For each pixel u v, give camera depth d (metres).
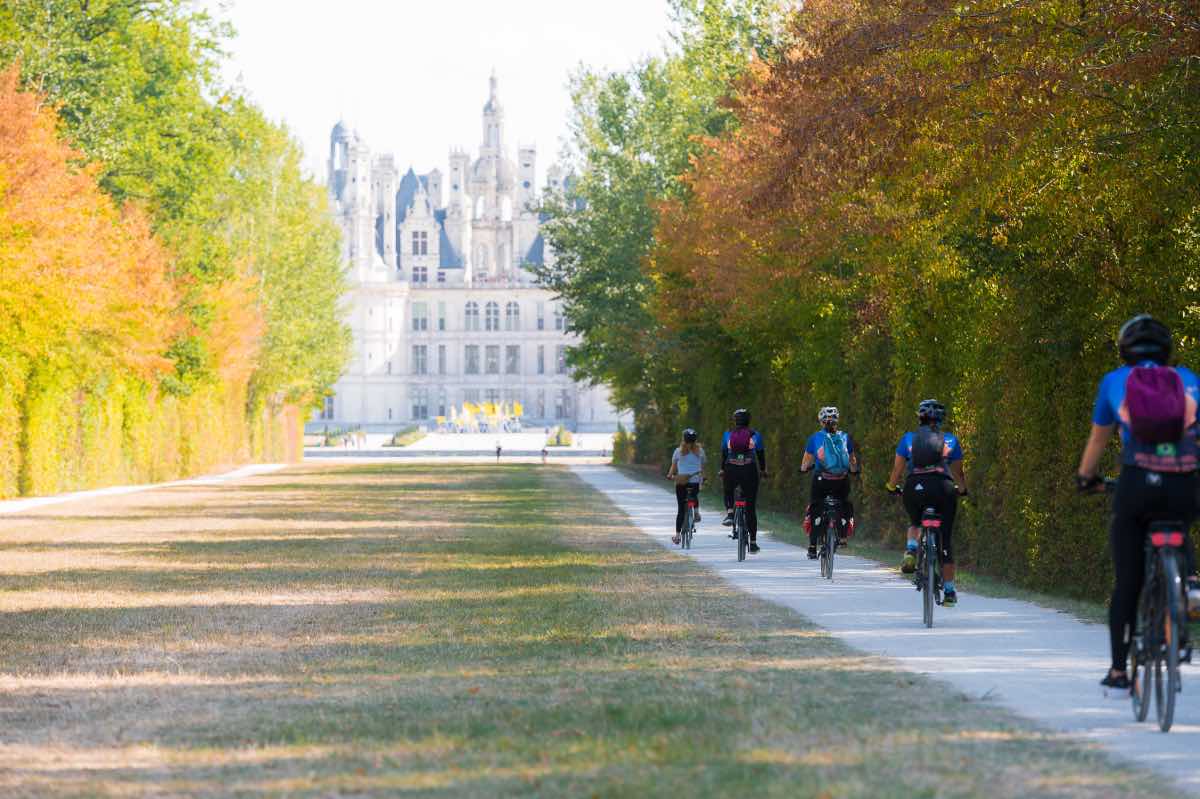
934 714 26.27
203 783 21.23
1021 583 54.44
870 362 80.00
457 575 59.53
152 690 30.81
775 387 114.31
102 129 135.00
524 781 20.92
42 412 142.25
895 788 19.95
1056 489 50.69
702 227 100.44
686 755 22.66
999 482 57.12
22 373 136.25
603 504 126.19
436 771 21.83
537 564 64.94
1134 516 24.86
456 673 32.88
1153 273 46.69
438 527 94.06
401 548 75.44
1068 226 49.09
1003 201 50.06
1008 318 54.97
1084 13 45.22
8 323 119.50
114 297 136.25
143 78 148.12
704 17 128.00
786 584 54.78
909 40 48.78
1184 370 24.91
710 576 58.38
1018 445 54.34
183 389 190.38
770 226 83.81
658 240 126.56
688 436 75.62
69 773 22.14
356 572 61.34
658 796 19.72
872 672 31.80
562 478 197.88
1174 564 24.30
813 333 90.25
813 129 52.06
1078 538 49.09
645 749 23.20
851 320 86.69
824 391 92.94
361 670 33.62
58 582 57.06
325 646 38.03
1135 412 24.41
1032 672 31.75
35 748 24.28
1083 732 24.50
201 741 24.78
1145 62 43.06
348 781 21.20
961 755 22.42
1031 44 45.88
